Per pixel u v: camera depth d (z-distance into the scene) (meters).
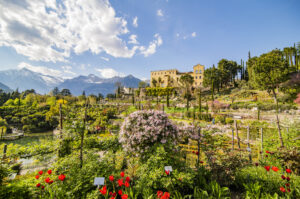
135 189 3.13
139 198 3.09
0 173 2.75
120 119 22.67
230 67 46.44
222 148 4.81
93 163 3.52
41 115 28.89
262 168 4.29
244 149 6.78
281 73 22.45
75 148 5.17
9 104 41.94
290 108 19.09
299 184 3.32
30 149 5.57
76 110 4.85
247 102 27.38
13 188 2.60
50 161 5.00
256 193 3.05
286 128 6.89
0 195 2.40
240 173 3.95
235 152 4.32
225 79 47.34
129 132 4.93
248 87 37.06
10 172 3.07
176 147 4.43
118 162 4.56
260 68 24.86
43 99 52.38
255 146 7.63
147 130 4.61
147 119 5.09
